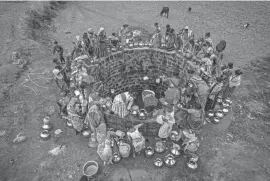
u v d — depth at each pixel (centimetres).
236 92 1180
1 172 764
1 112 991
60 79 1079
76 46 1158
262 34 1797
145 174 761
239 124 976
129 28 1873
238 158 830
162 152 820
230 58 1497
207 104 972
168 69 1212
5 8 1856
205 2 2358
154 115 852
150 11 2195
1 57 1306
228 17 2052
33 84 1169
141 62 1220
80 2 2367
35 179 746
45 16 1961
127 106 849
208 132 923
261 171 793
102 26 1925
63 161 802
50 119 971
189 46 1252
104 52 1127
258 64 1441
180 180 748
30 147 853
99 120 783
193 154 799
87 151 838
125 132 868
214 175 769
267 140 914
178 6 2286
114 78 1219
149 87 1328
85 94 898
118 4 2350
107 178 745
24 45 1443
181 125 856
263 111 1065
